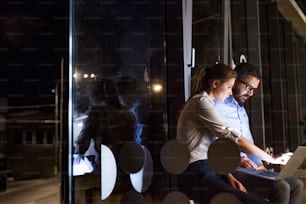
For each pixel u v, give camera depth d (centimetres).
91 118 112
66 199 101
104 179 112
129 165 117
